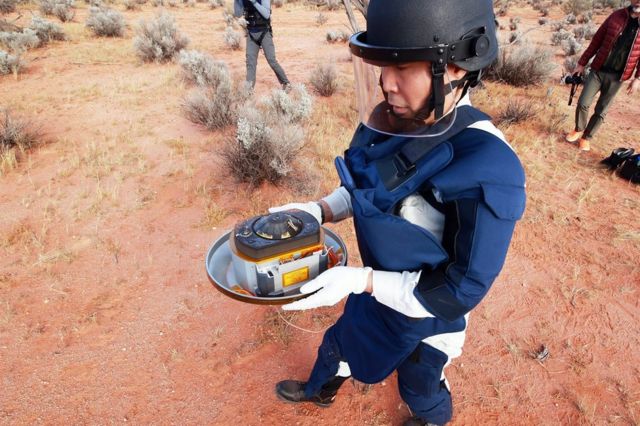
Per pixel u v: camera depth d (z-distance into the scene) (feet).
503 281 11.71
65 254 12.16
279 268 4.67
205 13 66.28
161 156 18.08
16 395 8.36
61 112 22.72
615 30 17.26
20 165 17.06
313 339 9.71
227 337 9.73
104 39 42.60
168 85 27.89
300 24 57.62
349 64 35.29
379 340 5.14
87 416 8.04
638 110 26.02
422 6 3.03
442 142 3.54
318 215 5.47
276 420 8.00
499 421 8.07
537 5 82.23
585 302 11.00
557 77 32.60
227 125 20.97
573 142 20.49
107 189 15.42
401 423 7.97
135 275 11.55
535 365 9.24
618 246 13.14
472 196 3.36
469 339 9.87
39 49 36.70
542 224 14.17
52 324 9.96
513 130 21.63
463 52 3.17
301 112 21.07
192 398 8.40
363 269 4.13
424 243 3.71
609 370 9.16
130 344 9.53
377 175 3.81
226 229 13.52
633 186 16.71
